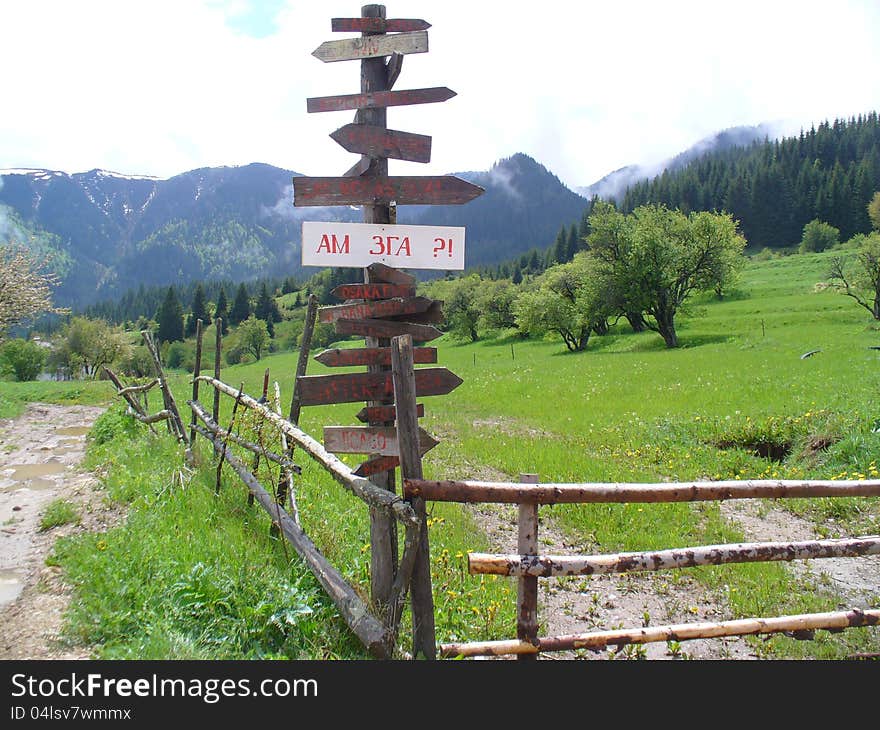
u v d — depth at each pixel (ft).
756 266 362.12
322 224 15.40
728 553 14.38
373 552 15.71
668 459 40.70
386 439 15.39
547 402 70.03
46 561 19.70
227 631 15.11
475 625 17.76
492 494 13.41
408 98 15.70
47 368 228.22
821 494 14.76
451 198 16.06
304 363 22.76
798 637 15.53
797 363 87.76
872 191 504.84
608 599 21.03
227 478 28.22
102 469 31.89
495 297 278.67
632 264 167.73
